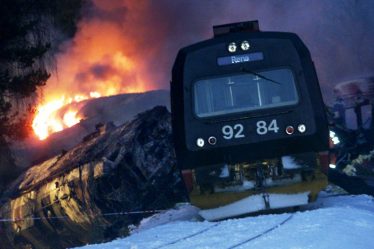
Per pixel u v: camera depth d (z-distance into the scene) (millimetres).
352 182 19625
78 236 24344
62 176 23953
